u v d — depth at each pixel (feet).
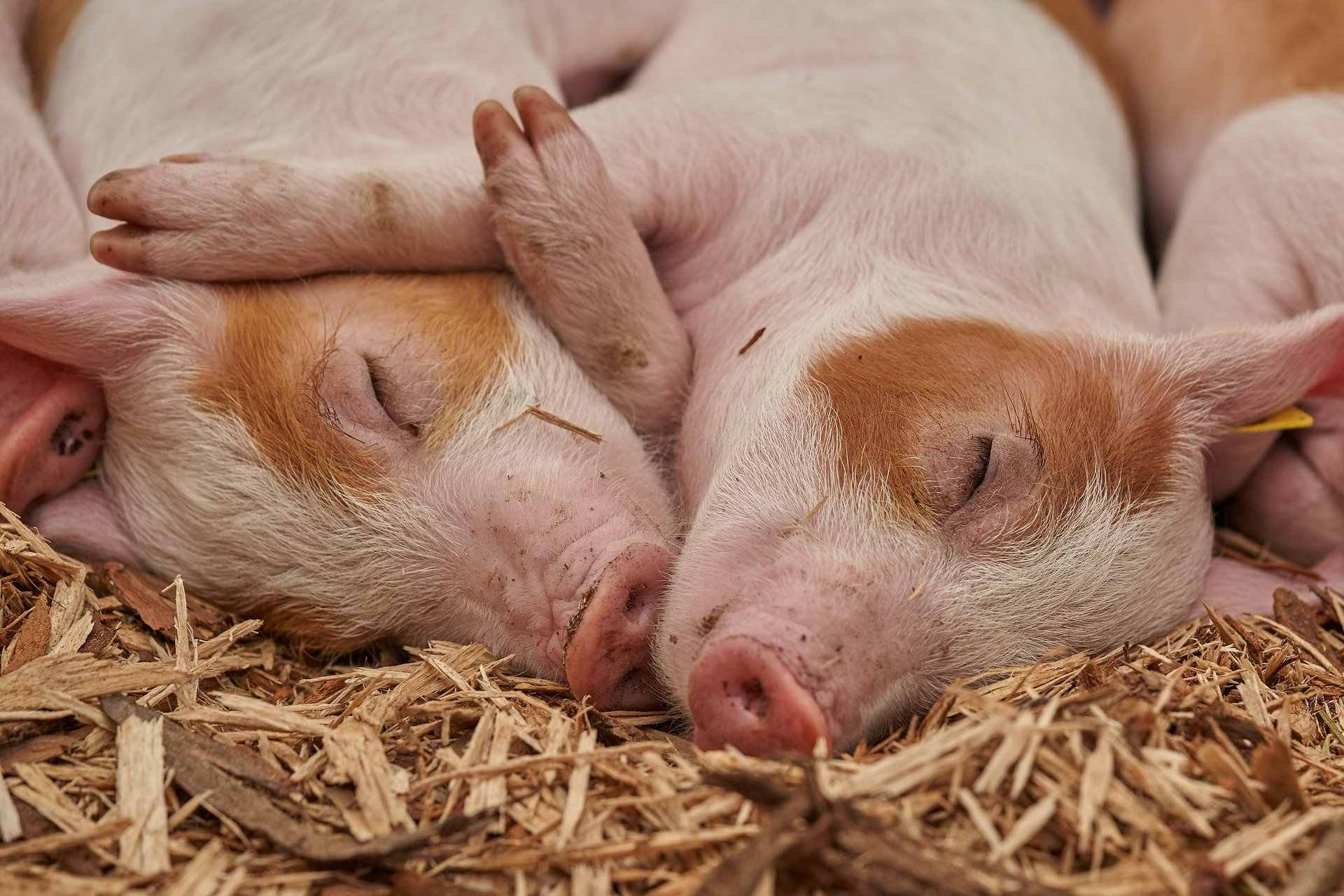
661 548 2.07
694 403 2.26
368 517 2.13
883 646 1.98
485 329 2.22
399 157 2.28
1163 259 2.62
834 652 1.94
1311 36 2.62
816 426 2.10
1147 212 2.86
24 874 1.77
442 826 1.82
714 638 1.95
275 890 1.78
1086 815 1.78
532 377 2.20
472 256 2.27
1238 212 2.48
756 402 2.16
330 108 2.38
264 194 2.19
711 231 2.35
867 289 2.25
